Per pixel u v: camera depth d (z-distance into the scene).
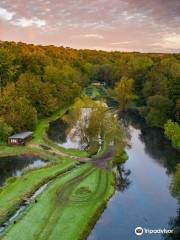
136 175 98.75
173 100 147.62
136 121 166.12
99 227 70.94
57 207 77.06
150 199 83.62
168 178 96.56
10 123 128.75
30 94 160.62
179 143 123.81
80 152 114.19
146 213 77.06
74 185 88.00
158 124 150.25
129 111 187.38
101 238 67.31
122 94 188.00
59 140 133.62
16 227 69.06
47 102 163.62
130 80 195.88
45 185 89.44
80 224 70.50
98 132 120.50
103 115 123.81
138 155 116.38
